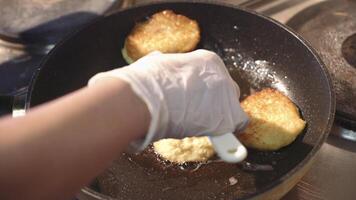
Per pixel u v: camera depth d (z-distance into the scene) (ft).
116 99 1.31
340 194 1.68
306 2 2.15
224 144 1.56
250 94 1.95
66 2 2.20
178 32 2.05
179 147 1.78
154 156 1.78
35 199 1.20
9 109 1.71
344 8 2.12
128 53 2.02
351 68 1.93
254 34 1.99
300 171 1.53
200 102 1.54
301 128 1.77
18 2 2.21
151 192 1.71
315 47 2.01
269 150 1.77
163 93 1.45
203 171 1.74
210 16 2.04
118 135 1.28
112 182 1.73
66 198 1.24
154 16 2.08
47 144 1.20
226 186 1.71
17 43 2.08
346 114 1.77
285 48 1.93
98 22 1.95
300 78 1.90
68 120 1.24
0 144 1.15
